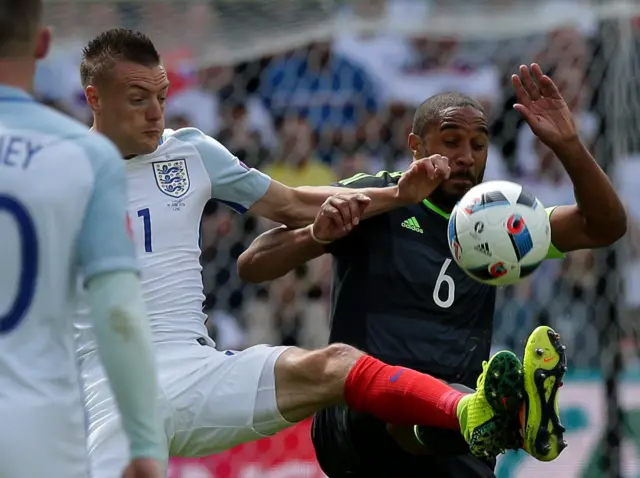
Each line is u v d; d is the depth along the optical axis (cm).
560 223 1551
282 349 1419
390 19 2453
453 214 1345
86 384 1390
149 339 895
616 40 2216
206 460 2223
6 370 869
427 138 1515
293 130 2795
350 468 1534
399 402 1316
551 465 2186
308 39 2416
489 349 1547
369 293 1498
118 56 1416
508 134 2842
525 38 2902
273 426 1393
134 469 876
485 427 1250
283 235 1541
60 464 876
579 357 2408
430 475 1506
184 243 1454
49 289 883
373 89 2831
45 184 890
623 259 2150
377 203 1460
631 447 2217
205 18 2391
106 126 1430
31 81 944
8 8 913
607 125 2178
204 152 1492
